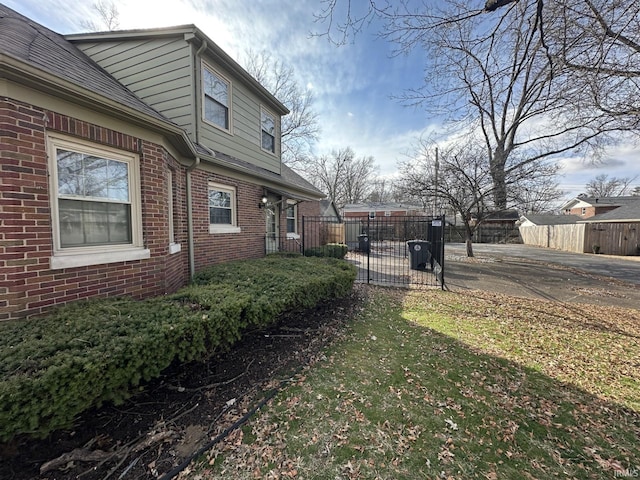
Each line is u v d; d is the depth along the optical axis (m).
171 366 3.20
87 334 2.12
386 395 2.83
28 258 2.61
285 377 3.15
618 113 5.05
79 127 3.01
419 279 8.73
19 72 2.42
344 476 1.93
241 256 7.20
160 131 3.90
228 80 6.86
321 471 1.97
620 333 4.47
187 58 5.66
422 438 2.27
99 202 3.34
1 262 2.47
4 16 3.96
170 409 2.57
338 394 2.84
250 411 2.56
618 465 2.02
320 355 3.67
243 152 7.49
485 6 3.93
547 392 2.90
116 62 6.16
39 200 2.70
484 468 2.00
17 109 2.53
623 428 2.39
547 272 10.00
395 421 2.46
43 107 2.71
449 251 17.64
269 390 2.90
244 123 7.54
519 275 9.43
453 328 4.66
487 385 3.02
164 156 4.17
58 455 2.00
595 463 2.04
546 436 2.30
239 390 2.89
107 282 3.31
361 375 3.20
